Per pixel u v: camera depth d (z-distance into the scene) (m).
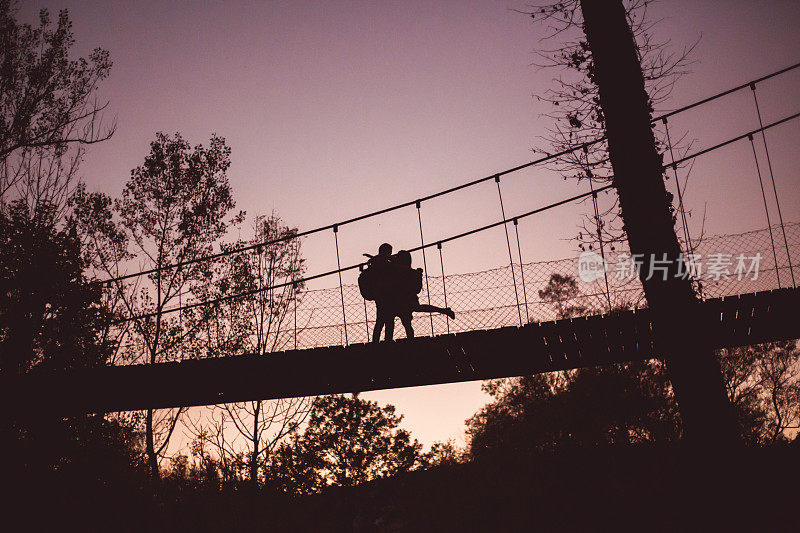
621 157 5.03
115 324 10.52
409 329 7.39
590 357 7.32
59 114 10.88
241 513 11.31
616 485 11.30
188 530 10.73
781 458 7.01
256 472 12.41
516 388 19.72
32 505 9.40
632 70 5.17
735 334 6.86
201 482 12.00
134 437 11.57
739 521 4.22
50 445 9.80
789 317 6.54
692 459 4.53
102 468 10.41
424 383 7.82
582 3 5.55
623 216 5.04
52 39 11.18
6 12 11.09
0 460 9.30
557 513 11.80
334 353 7.18
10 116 10.66
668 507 9.27
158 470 11.80
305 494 12.38
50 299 9.92
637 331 6.76
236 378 7.66
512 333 6.84
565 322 6.76
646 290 4.85
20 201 10.26
